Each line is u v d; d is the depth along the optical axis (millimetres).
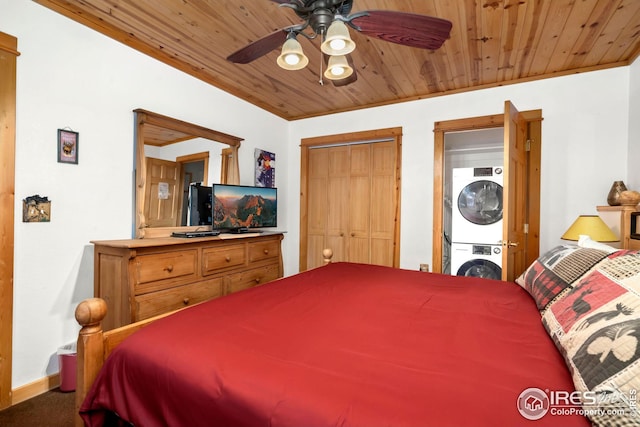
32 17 1827
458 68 2701
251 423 698
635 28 2078
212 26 2166
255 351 912
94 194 2131
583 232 2191
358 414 634
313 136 4027
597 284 992
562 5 1853
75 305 2033
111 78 2223
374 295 1526
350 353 903
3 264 1734
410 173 3408
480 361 854
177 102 2680
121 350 982
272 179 3883
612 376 628
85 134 2082
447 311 1297
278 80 3020
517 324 1146
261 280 2939
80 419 987
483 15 1960
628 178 2488
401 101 3445
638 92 2357
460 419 612
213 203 2730
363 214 3801
